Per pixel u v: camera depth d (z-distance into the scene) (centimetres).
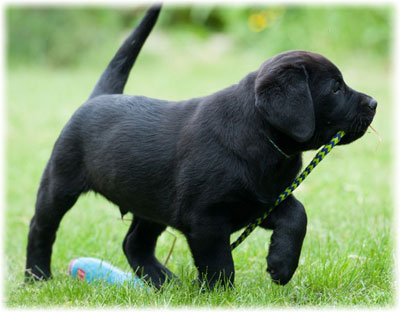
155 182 617
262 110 542
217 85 2061
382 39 2084
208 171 573
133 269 715
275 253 586
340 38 2075
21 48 2764
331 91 566
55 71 2681
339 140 585
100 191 680
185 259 751
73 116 696
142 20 747
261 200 578
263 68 566
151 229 723
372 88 1820
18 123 1756
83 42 2758
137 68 2503
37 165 1315
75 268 698
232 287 595
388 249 702
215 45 2636
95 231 865
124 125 646
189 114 614
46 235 720
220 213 580
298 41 2077
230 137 574
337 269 648
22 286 706
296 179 593
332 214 870
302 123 534
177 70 2428
